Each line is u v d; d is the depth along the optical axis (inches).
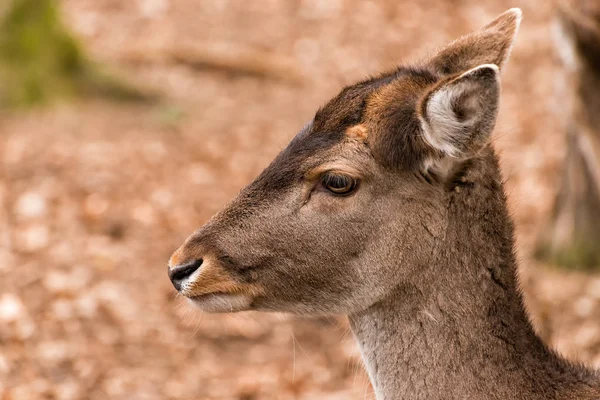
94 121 737.6
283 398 453.4
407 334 256.1
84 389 450.9
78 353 474.3
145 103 786.2
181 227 602.5
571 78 450.9
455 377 252.8
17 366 459.5
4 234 565.6
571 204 523.8
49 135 704.4
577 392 251.8
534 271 520.1
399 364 257.6
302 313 263.7
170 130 742.5
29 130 710.5
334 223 253.1
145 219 603.2
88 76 778.2
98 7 993.5
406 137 246.5
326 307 260.7
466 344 252.4
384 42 935.0
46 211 596.4
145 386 457.7
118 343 486.6
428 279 253.1
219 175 680.4
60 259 547.5
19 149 674.8
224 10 991.0
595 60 440.8
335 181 251.3
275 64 884.6
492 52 264.2
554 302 494.0
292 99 832.9
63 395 444.5
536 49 876.0
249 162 703.7
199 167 686.5
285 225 255.6
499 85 227.1
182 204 628.7
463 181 249.6
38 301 508.1
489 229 253.3
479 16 973.2
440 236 251.3
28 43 757.9
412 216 251.1
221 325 509.0
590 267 520.1
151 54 882.1
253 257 257.8
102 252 558.9
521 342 254.5
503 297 254.1
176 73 860.0
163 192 639.1
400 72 262.5
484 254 252.8
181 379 465.7
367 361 264.2
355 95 257.8
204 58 882.8
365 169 249.9
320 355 490.0
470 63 263.4
